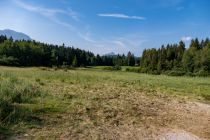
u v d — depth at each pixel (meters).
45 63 110.75
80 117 10.30
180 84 35.75
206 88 31.81
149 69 102.12
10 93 11.62
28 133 7.82
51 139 7.61
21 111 9.65
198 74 80.88
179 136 9.47
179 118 12.38
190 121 12.00
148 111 13.12
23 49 101.94
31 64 102.56
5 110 9.33
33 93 13.25
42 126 8.60
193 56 94.75
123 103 14.51
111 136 8.55
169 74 85.44
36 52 106.31
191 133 10.01
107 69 110.62
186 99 19.47
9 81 14.85
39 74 27.70
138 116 11.79
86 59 143.38
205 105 17.22
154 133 9.48
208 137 9.67
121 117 11.20
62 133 8.21
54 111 10.63
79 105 12.38
